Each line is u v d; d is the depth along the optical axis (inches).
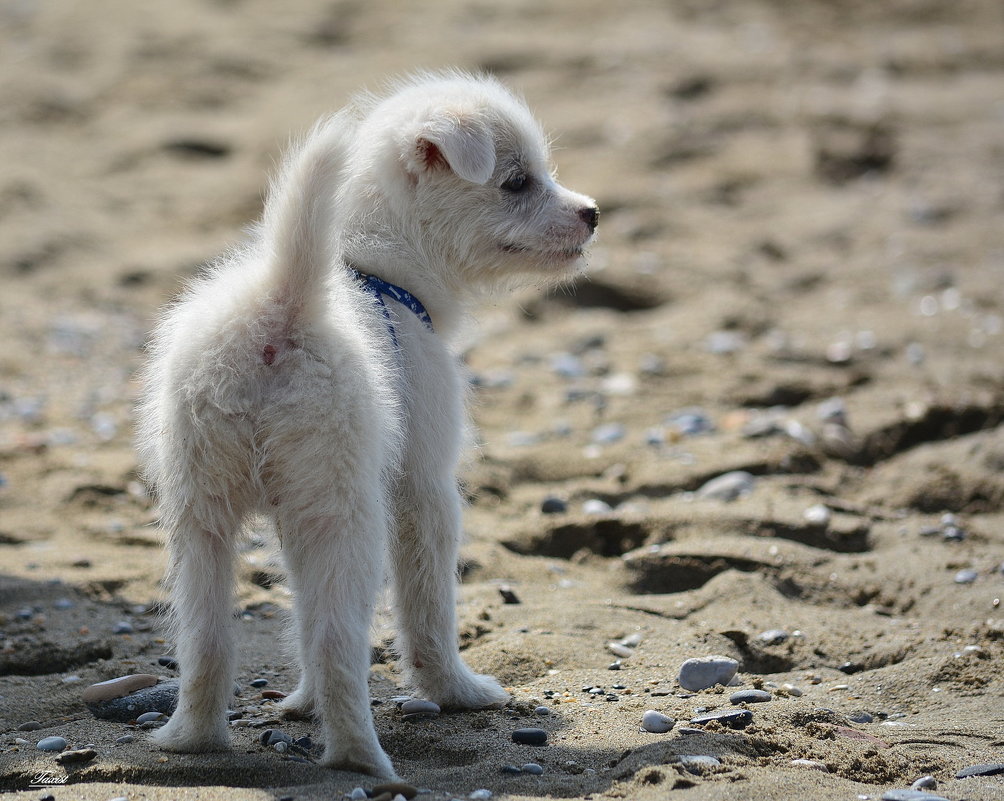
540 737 217.2
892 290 541.3
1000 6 983.6
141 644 273.4
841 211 642.8
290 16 980.6
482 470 390.6
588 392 458.0
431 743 218.5
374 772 197.2
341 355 199.9
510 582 318.3
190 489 202.4
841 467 387.9
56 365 508.4
